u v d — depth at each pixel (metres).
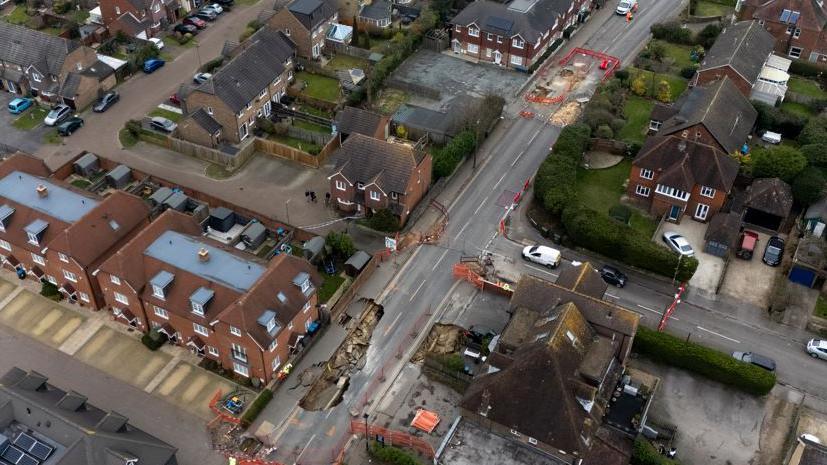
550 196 91.81
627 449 65.56
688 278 84.25
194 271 73.94
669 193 91.75
